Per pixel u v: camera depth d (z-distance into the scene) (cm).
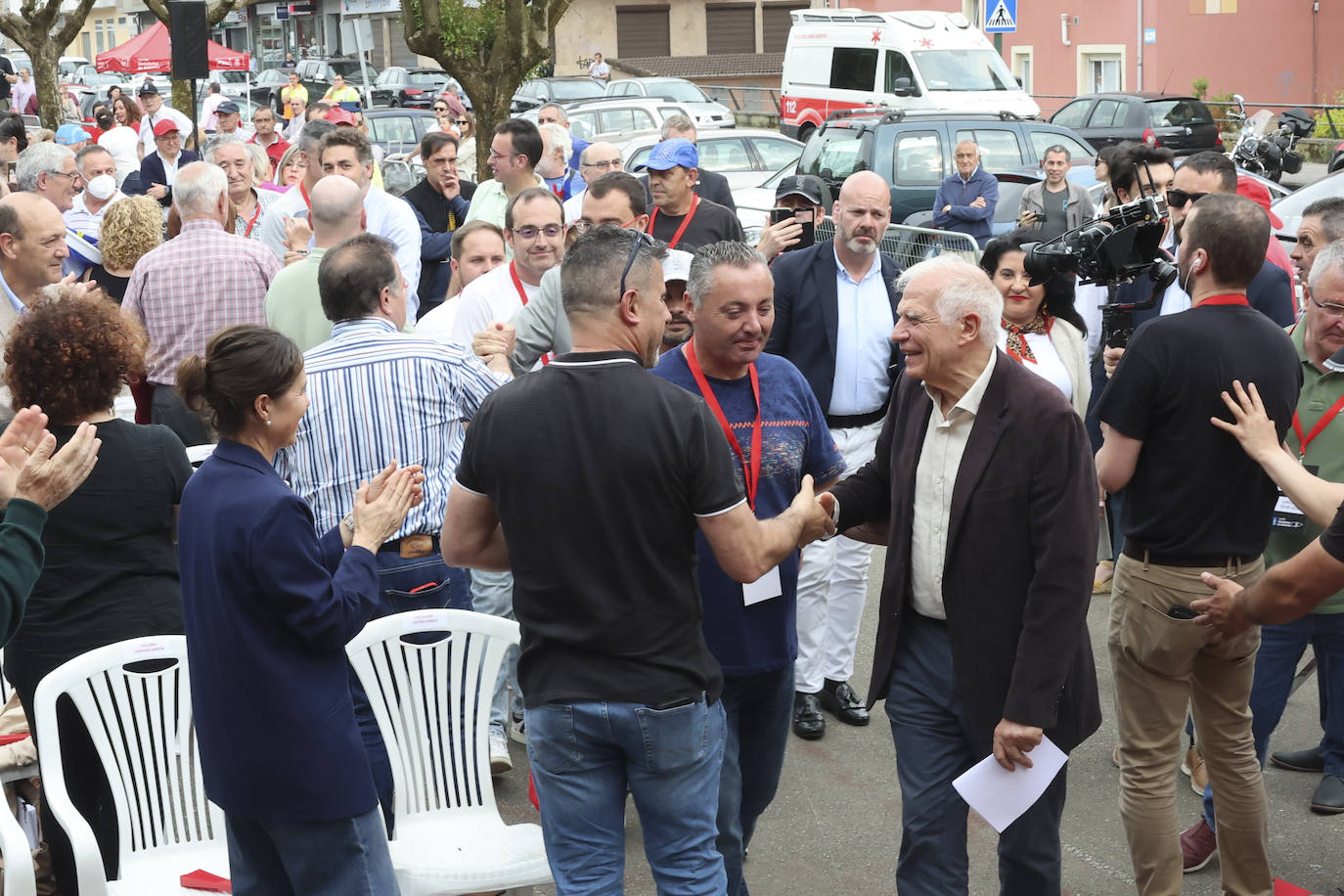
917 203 1545
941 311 328
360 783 313
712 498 300
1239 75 2914
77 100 3284
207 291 578
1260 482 375
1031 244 473
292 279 515
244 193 795
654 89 3033
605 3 4641
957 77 2212
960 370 333
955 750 350
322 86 3825
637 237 308
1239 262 371
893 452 356
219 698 306
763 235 543
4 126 1235
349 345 407
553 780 305
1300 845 448
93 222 827
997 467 330
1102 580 678
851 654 550
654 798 305
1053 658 324
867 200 514
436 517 407
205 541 303
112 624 379
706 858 310
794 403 374
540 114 1148
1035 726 324
